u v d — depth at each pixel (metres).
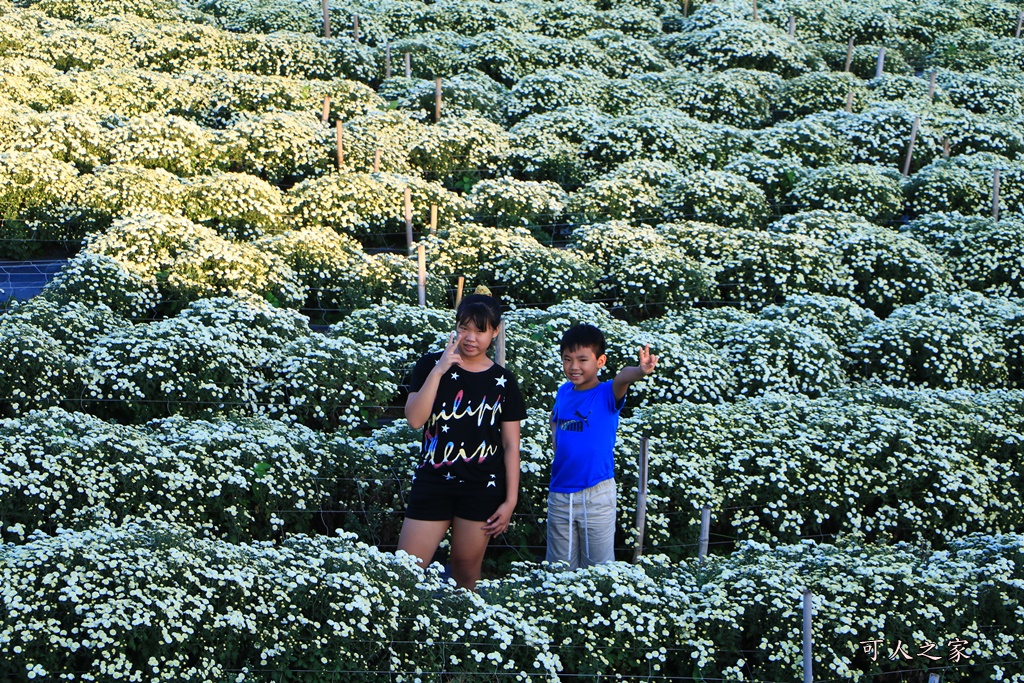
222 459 8.47
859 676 6.88
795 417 10.21
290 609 6.54
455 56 23.06
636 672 6.89
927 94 22.61
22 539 7.50
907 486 9.28
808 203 17.05
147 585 6.39
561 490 7.48
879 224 16.81
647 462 8.30
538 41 23.88
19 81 17.83
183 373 10.05
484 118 19.64
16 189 14.15
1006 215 16.98
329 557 6.96
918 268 14.52
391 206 15.37
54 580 6.28
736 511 8.98
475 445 7.00
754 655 7.12
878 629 7.07
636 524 8.40
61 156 15.70
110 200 14.35
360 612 6.55
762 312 13.18
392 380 10.83
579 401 7.48
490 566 8.35
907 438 9.55
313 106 19.44
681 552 8.73
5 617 6.10
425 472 7.11
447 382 7.02
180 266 12.47
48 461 7.88
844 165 17.84
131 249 12.62
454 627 6.65
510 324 11.67
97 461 8.04
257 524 8.42
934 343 12.10
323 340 10.76
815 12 27.53
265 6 25.34
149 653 6.23
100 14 23.72
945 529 9.18
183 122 16.80
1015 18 29.72
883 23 27.53
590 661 6.78
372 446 9.24
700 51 24.56
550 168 17.80
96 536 6.85
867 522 9.08
